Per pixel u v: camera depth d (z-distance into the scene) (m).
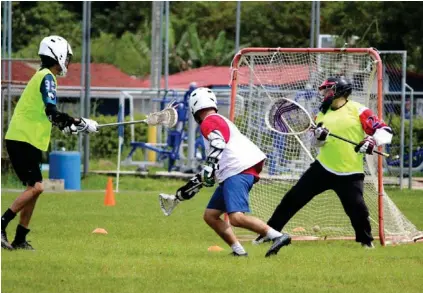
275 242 23.03
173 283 19.66
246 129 34.34
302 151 34.81
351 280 20.31
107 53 111.62
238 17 56.56
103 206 38.59
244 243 27.06
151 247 25.31
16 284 19.39
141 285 19.39
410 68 88.00
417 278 20.75
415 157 62.62
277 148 35.06
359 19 86.00
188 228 31.03
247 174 22.67
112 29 115.75
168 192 47.31
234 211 22.58
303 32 110.31
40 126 23.86
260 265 21.97
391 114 55.59
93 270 21.05
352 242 27.84
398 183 52.09
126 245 25.69
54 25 108.56
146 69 111.50
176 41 115.62
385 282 20.23
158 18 70.12
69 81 79.62
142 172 60.19
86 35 52.81
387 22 84.25
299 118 26.53
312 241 28.11
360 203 26.36
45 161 71.94
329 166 26.44
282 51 28.53
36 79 23.86
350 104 26.61
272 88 35.81
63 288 19.06
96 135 73.44
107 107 88.81
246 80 41.00
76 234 28.59
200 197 44.62
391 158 57.50
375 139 25.86
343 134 26.36
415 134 62.88
